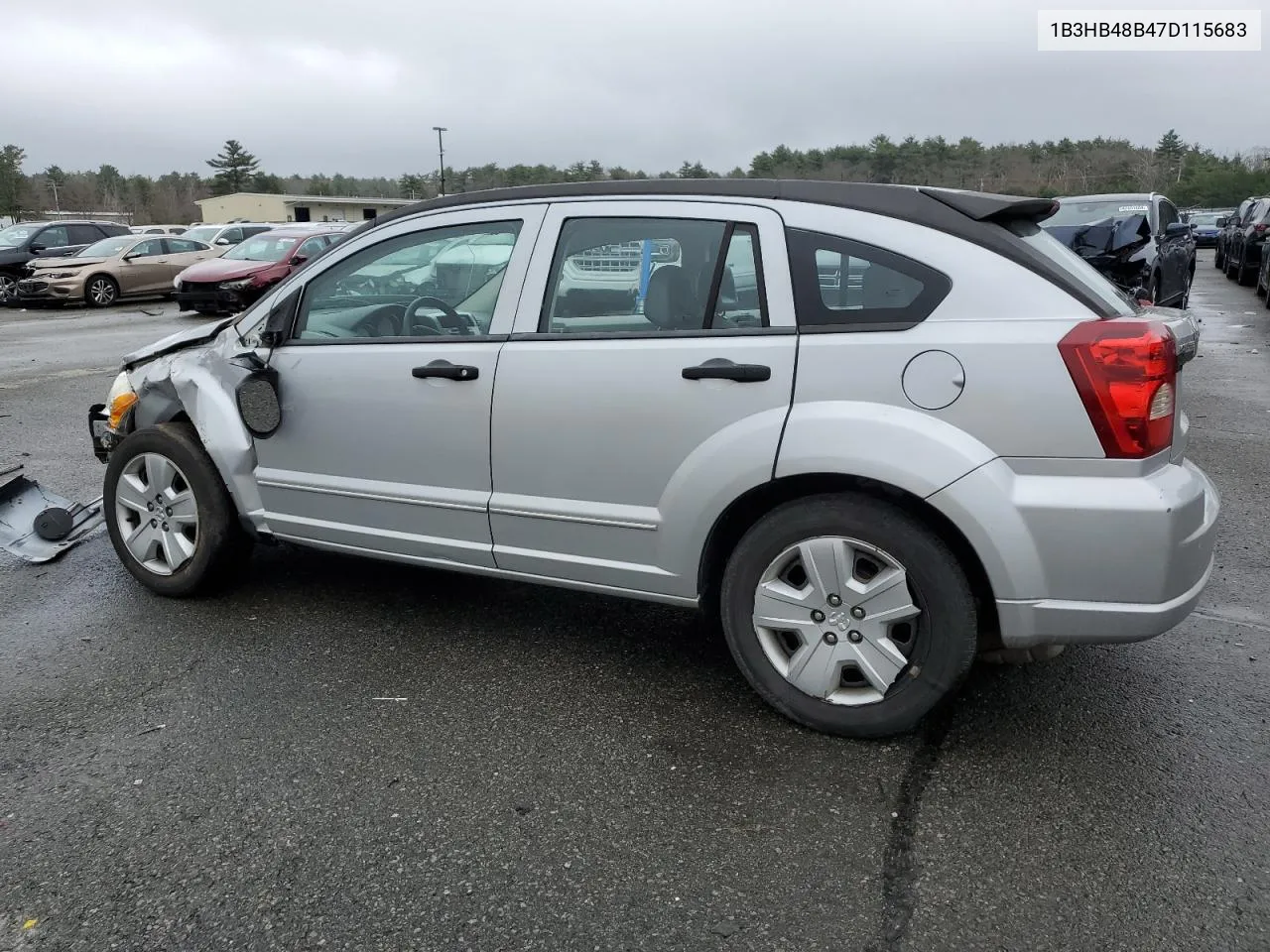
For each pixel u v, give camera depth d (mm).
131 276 20781
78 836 2666
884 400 2834
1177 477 2783
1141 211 11891
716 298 3105
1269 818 2689
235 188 99750
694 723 3252
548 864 2543
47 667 3680
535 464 3387
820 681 3096
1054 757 3012
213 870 2527
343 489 3814
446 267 3627
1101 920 2314
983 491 2725
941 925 2309
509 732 3203
